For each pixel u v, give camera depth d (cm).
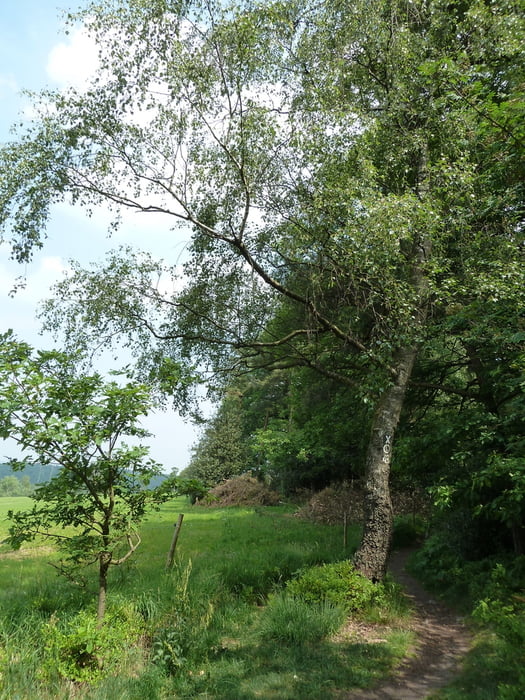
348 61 1085
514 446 805
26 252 928
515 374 905
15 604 711
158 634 629
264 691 529
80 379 571
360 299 1041
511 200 932
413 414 1339
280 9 923
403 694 537
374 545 954
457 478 1062
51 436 510
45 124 910
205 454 4244
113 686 507
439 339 1066
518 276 812
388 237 876
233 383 1261
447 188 962
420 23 1111
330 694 527
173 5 862
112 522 593
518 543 1016
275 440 2772
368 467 1014
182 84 885
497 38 880
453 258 1041
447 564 1091
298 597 816
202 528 2055
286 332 1326
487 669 568
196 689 534
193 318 1156
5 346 530
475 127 950
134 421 576
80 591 748
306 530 1892
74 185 938
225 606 805
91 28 855
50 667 515
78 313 1047
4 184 885
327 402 1555
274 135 927
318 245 964
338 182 956
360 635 733
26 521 600
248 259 994
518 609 717
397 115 1092
